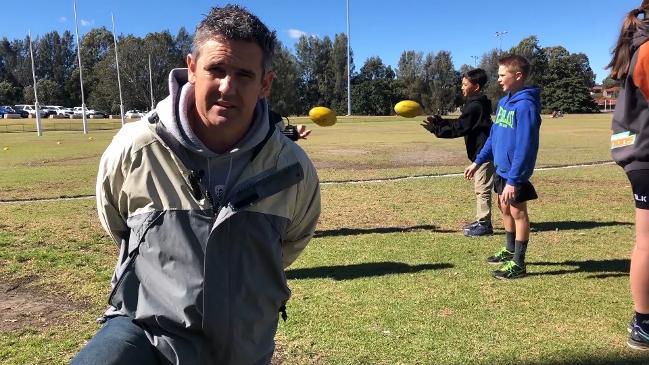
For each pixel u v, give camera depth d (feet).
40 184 40.04
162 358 6.37
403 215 27.20
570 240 21.57
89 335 12.97
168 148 6.29
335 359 11.60
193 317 6.38
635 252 11.87
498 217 26.89
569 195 32.30
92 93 314.55
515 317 13.82
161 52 286.25
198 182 6.36
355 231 23.79
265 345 7.01
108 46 370.32
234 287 6.54
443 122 22.50
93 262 19.11
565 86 321.32
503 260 18.51
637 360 11.42
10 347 12.30
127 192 6.43
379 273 17.61
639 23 10.96
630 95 11.27
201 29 6.20
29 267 18.51
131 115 269.85
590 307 14.43
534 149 15.93
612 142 11.92
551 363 11.34
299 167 6.88
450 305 14.67
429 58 319.88
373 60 360.07
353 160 56.39
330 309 14.47
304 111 330.13
